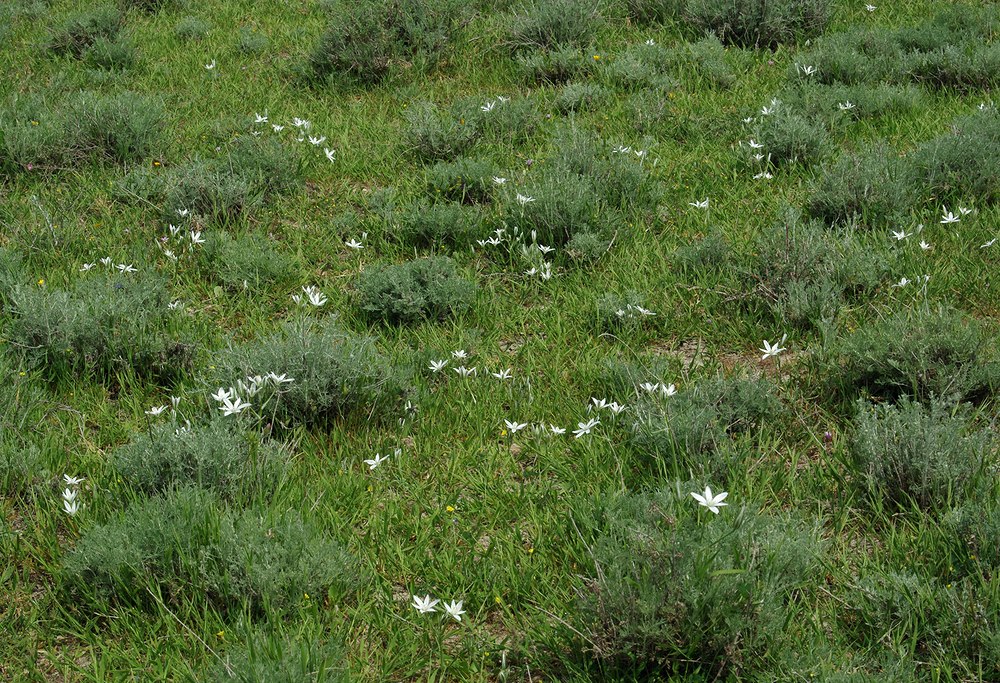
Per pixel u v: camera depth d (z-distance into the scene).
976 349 4.40
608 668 3.14
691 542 3.26
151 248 6.08
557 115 7.97
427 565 3.68
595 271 5.76
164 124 7.71
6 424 4.39
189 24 10.16
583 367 4.83
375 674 3.25
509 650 3.32
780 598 3.27
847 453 4.08
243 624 3.32
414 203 6.45
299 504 3.94
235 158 6.93
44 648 3.40
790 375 4.69
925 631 3.14
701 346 5.10
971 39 8.74
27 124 7.34
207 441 4.01
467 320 5.40
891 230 5.75
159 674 3.20
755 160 6.86
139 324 5.06
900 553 3.50
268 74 9.11
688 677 3.06
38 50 9.68
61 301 5.02
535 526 3.79
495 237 6.19
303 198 6.83
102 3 11.05
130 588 3.50
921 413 4.09
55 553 3.72
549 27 9.23
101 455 4.29
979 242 5.69
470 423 4.50
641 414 4.22
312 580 3.52
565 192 6.15
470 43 9.46
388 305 5.39
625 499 3.71
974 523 3.44
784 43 9.27
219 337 5.20
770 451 4.12
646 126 7.58
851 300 5.21
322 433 4.43
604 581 3.19
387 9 9.17
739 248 5.79
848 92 7.72
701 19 9.47
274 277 5.82
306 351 4.57
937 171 6.27
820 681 2.96
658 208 6.39
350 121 8.04
